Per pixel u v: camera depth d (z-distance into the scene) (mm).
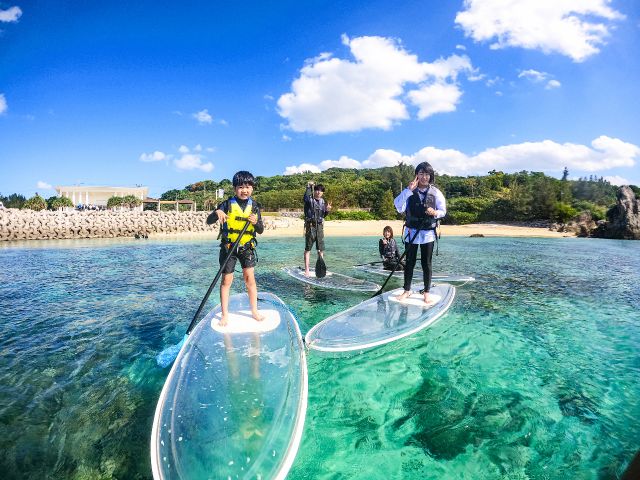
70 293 6852
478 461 2346
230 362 3197
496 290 7113
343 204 60094
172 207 75938
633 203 26266
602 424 2730
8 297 6555
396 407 2939
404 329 4387
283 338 3721
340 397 3068
